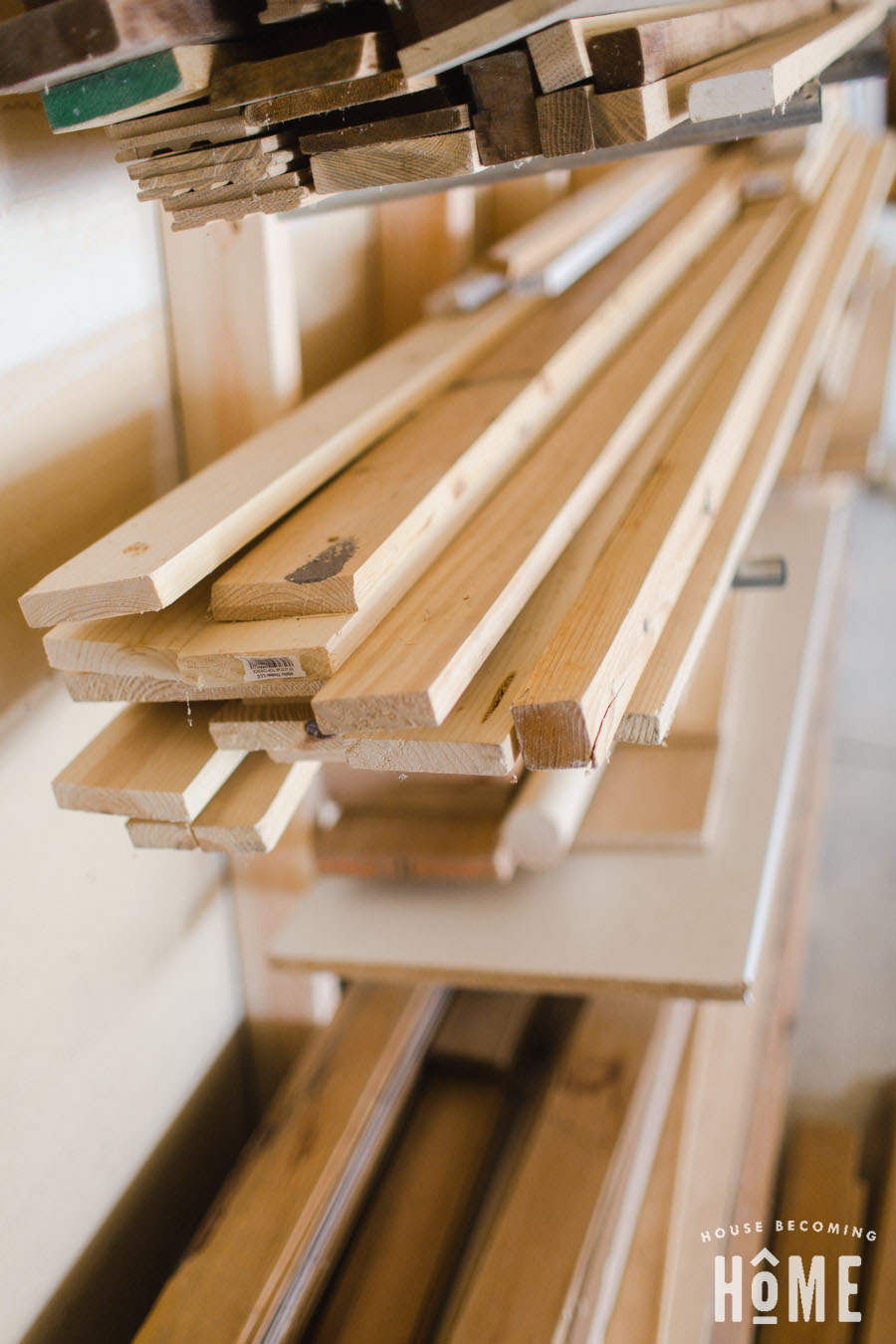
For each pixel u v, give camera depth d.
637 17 0.90
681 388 1.48
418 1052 1.62
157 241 1.19
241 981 1.67
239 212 0.90
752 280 1.92
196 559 0.84
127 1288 1.41
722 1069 1.65
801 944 2.07
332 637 0.81
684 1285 1.30
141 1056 1.41
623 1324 1.23
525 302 1.63
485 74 0.78
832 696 2.89
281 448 1.07
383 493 1.03
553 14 0.70
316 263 1.60
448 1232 1.43
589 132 0.76
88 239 1.08
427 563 1.00
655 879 1.44
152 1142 1.46
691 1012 1.69
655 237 1.90
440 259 1.79
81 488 1.13
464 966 1.36
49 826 1.17
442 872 1.51
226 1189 1.33
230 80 0.82
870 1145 1.91
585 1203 1.30
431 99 0.80
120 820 1.31
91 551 0.87
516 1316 1.18
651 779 1.59
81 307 1.09
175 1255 1.53
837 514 2.61
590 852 1.52
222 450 1.29
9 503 1.04
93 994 1.29
